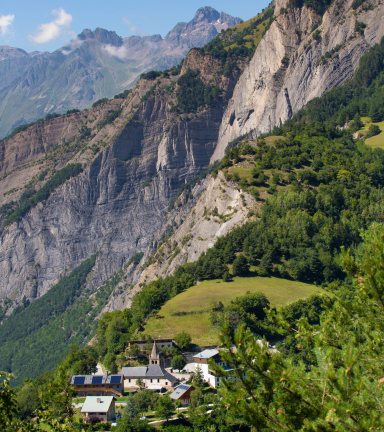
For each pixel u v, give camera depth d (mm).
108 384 102375
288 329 32250
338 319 29594
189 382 103500
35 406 94438
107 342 139875
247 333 25469
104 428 83438
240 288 149000
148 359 119438
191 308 139875
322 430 23516
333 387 24734
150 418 87688
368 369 26219
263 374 24953
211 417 81938
